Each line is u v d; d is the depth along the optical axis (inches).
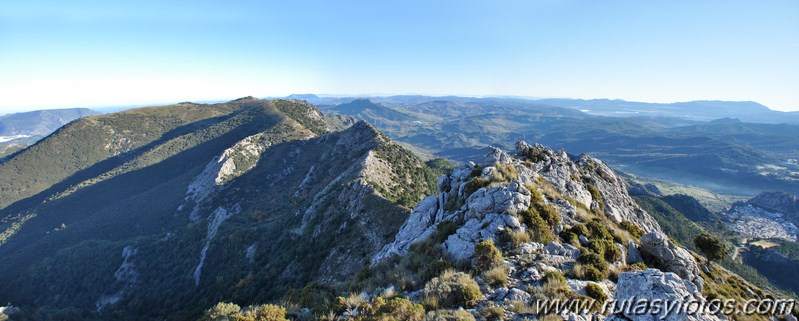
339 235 2682.1
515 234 971.9
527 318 619.8
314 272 2432.3
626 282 608.7
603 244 983.6
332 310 723.4
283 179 7121.1
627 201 2071.9
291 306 821.2
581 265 837.8
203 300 3265.3
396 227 2295.8
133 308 4079.7
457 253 949.8
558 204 1232.2
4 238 7637.8
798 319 898.1
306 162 7573.8
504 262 850.8
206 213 6146.7
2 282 5413.4
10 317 4099.4
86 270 5132.9
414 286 842.2
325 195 3799.2
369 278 990.4
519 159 1859.0
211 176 6909.5
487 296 719.1
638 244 1119.0
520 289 730.2
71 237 6796.3
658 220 6505.9
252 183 6875.0
